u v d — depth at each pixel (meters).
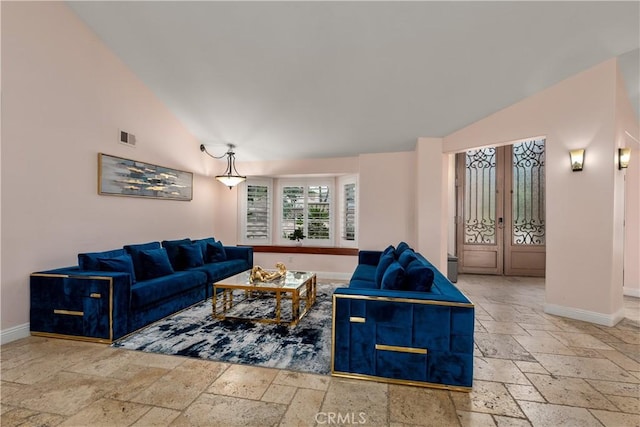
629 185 4.39
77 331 2.63
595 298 3.16
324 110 4.08
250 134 4.83
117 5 2.93
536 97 3.54
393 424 1.60
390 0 2.51
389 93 3.66
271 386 1.95
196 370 2.14
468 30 2.72
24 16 2.65
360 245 5.13
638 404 1.78
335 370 2.07
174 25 3.02
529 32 2.71
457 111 3.90
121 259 3.06
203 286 3.91
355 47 3.02
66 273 2.70
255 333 2.83
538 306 3.80
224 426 1.58
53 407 1.72
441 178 4.42
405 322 1.97
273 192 6.17
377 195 5.07
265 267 5.75
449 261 5.27
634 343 2.65
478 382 2.02
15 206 2.61
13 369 2.13
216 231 5.82
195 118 4.57
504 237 5.95
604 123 3.07
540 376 2.10
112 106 3.54
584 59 3.03
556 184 3.41
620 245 3.25
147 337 2.72
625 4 2.40
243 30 2.96
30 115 2.71
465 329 1.90
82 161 3.20
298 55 3.19
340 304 2.06
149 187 4.09
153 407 1.72
